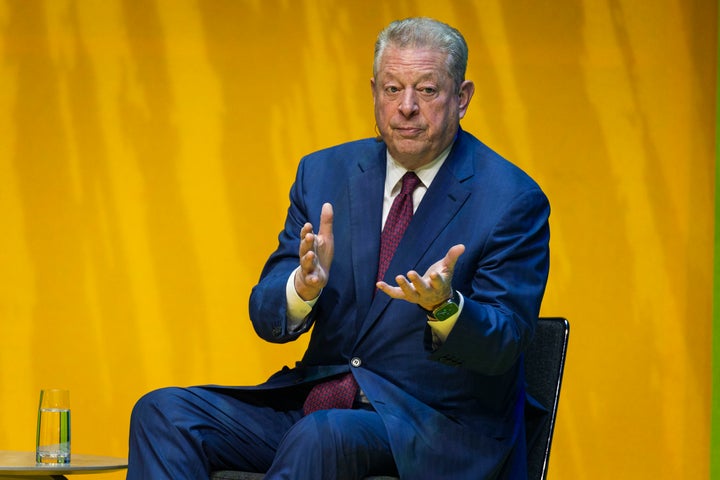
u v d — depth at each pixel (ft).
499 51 54.19
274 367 54.49
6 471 34.65
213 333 54.65
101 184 55.21
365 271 31.81
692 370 52.95
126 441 54.65
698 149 53.31
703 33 53.57
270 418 31.63
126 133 55.26
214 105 55.06
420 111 31.17
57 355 55.01
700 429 52.80
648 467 52.90
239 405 31.42
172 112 55.16
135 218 55.06
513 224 31.04
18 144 55.47
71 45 55.47
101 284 55.06
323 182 33.91
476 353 28.48
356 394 31.19
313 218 33.32
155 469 29.50
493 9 54.29
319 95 54.75
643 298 53.26
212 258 54.80
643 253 53.31
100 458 39.01
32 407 54.90
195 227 54.95
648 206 53.47
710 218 53.16
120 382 54.75
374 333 31.22
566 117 53.93
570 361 53.21
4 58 55.47
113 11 55.36
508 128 53.93
